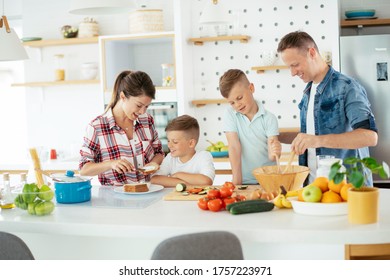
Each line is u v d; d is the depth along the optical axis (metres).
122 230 1.92
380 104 4.39
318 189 1.97
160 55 5.19
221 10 4.23
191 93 5.03
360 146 2.47
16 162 5.95
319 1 4.80
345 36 4.52
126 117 2.80
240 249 1.65
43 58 5.57
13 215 2.19
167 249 1.58
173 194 2.42
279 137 3.22
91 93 5.47
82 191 2.38
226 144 5.04
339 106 2.65
